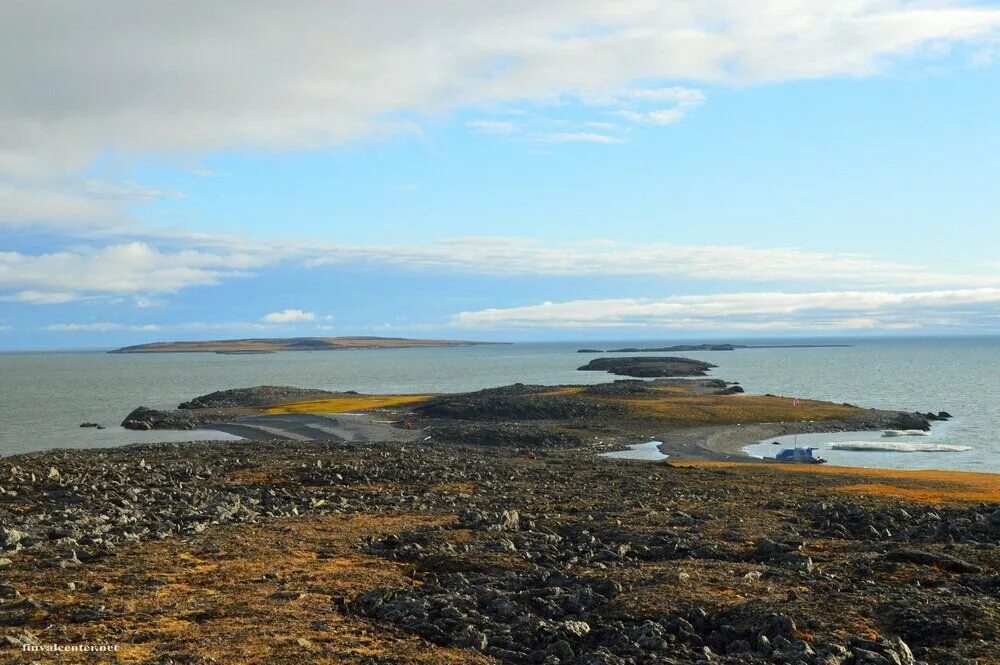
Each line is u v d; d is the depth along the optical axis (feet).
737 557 77.00
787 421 321.93
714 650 51.60
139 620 55.93
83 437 307.37
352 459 177.27
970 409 406.41
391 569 73.46
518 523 96.73
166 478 132.46
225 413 383.45
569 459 204.23
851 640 50.42
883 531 91.15
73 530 85.10
